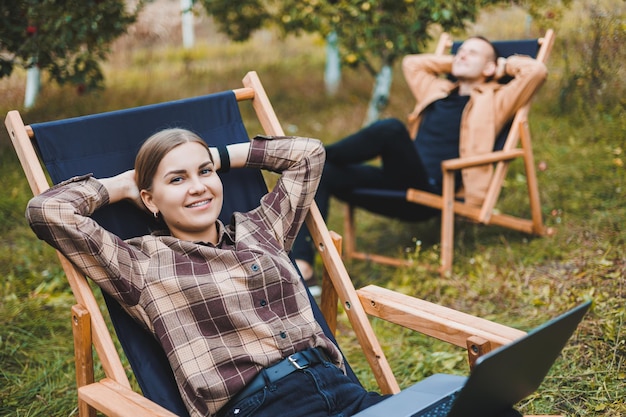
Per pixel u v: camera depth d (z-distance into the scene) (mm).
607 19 4434
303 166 2430
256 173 2586
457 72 4156
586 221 4027
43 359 3068
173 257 2119
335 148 3793
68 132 2338
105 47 4980
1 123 5898
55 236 2016
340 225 4578
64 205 2027
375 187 3971
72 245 2020
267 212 2375
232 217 2338
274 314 2121
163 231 2281
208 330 2059
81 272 2098
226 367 2010
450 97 4262
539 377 1806
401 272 3816
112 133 2410
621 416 2445
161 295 2066
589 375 2693
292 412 1950
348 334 3328
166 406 2064
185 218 2176
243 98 2682
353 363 3035
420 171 3867
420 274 3748
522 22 6426
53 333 3299
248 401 1964
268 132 2643
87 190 2154
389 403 1837
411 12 4910
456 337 2002
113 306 2152
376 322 3352
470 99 4133
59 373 2965
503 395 1727
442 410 1774
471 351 1928
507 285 3504
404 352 3068
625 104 4363
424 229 4430
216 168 2441
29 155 2217
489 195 3859
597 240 3779
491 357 1495
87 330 2070
